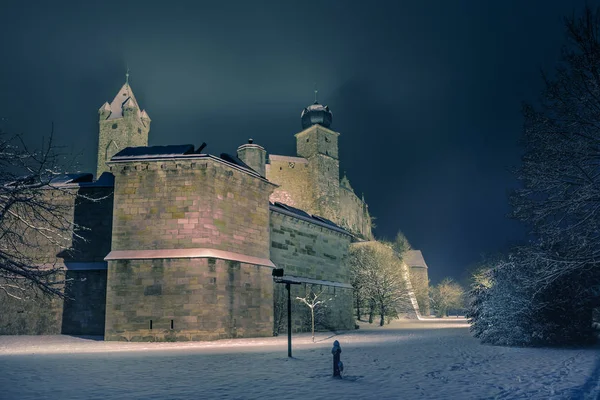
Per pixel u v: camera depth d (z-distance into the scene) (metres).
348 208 112.56
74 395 8.98
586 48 15.09
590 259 16.88
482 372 12.09
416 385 10.11
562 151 15.66
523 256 21.17
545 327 19.81
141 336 24.06
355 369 12.94
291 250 35.31
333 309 39.25
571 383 10.00
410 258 102.00
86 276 28.33
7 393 9.18
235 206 27.64
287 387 9.92
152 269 24.77
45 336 27.12
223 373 12.09
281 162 103.31
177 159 25.84
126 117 93.00
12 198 11.58
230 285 26.00
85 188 29.48
